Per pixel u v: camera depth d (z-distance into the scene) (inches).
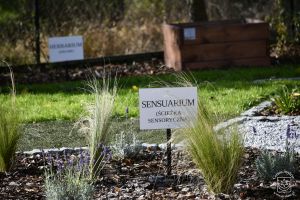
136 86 486.0
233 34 563.5
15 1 626.5
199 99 273.9
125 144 312.5
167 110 269.3
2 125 295.7
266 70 537.0
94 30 644.7
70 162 271.0
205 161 255.6
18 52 603.8
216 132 259.6
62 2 622.5
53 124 395.5
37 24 593.3
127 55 609.9
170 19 690.2
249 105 416.2
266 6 725.9
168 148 278.1
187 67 558.9
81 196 247.9
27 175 290.0
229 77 513.0
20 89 501.7
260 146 320.2
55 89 499.5
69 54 539.5
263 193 256.1
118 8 667.4
